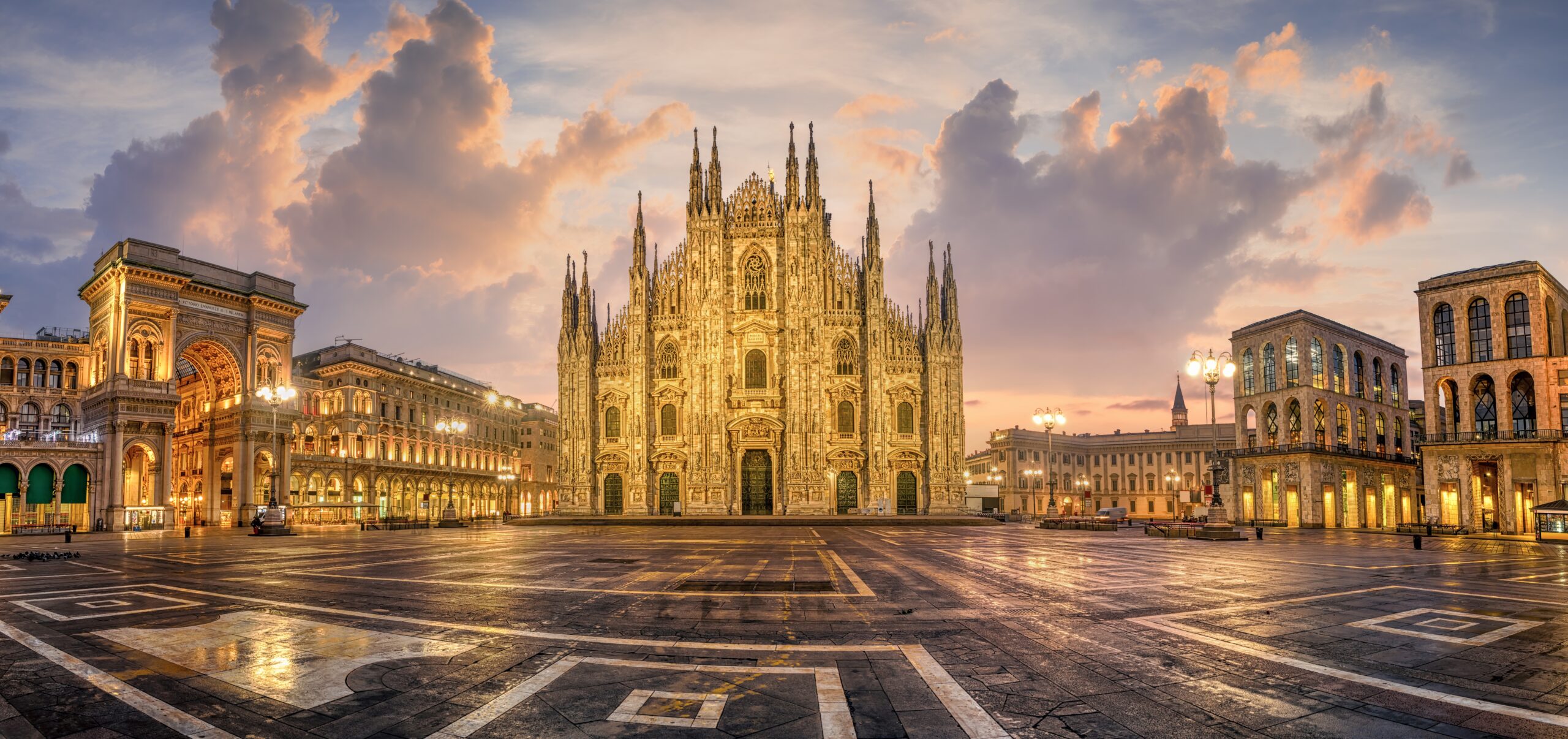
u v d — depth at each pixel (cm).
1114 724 834
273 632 1338
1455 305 6956
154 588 2017
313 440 10288
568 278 9325
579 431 9025
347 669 1069
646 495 8856
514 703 908
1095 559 2875
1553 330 6875
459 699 927
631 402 9038
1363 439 8719
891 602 1680
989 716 857
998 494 13100
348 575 2323
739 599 1733
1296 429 8112
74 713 882
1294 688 972
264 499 9006
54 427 8219
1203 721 841
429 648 1196
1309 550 3531
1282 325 8262
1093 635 1301
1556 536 4669
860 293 9075
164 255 8006
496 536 5159
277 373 8850
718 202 9056
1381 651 1174
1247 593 1841
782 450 8819
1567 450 6275
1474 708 888
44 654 1170
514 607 1627
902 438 8775
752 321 8981
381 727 828
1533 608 1599
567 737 795
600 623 1415
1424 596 1794
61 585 2095
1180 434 14212
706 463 8738
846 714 865
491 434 13700
